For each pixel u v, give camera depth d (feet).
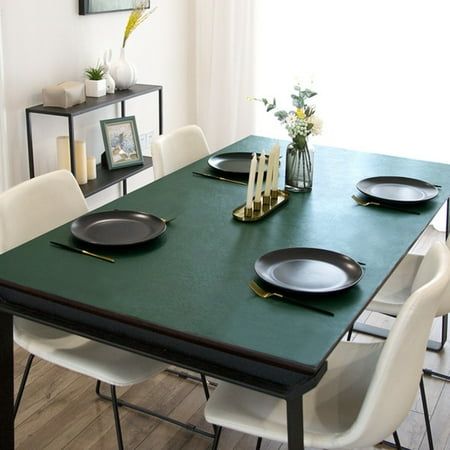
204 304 6.01
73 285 6.25
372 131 14.97
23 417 8.70
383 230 7.71
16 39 11.09
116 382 6.77
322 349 5.41
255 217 7.84
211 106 15.97
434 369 9.96
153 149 9.75
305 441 5.94
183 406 9.05
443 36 13.88
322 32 14.74
